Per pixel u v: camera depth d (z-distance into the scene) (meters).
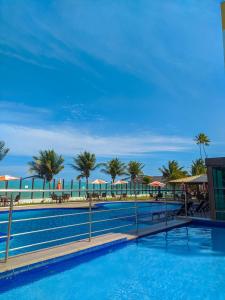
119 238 8.75
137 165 50.12
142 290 5.55
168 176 47.59
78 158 41.88
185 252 8.27
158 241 9.66
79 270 6.68
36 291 5.45
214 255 7.98
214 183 13.27
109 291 5.48
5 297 5.14
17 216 17.89
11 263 5.75
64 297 5.18
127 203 26.97
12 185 28.16
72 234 11.60
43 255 6.42
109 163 46.31
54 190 6.50
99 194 31.31
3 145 30.59
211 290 5.54
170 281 6.01
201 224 13.08
